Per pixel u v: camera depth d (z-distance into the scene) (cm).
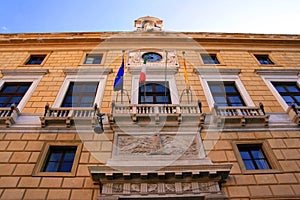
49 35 1723
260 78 1423
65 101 1245
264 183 863
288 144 1021
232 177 874
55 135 1023
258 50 1720
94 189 828
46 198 801
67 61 1539
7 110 1109
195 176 826
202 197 797
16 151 962
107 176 811
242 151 1010
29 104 1198
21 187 833
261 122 1095
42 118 1048
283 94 1343
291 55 1700
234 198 812
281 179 879
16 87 1346
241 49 1714
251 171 902
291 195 823
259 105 1148
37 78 1377
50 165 935
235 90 1352
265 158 987
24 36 1712
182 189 812
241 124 1080
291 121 1131
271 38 1784
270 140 1034
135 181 823
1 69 1406
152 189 809
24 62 1545
